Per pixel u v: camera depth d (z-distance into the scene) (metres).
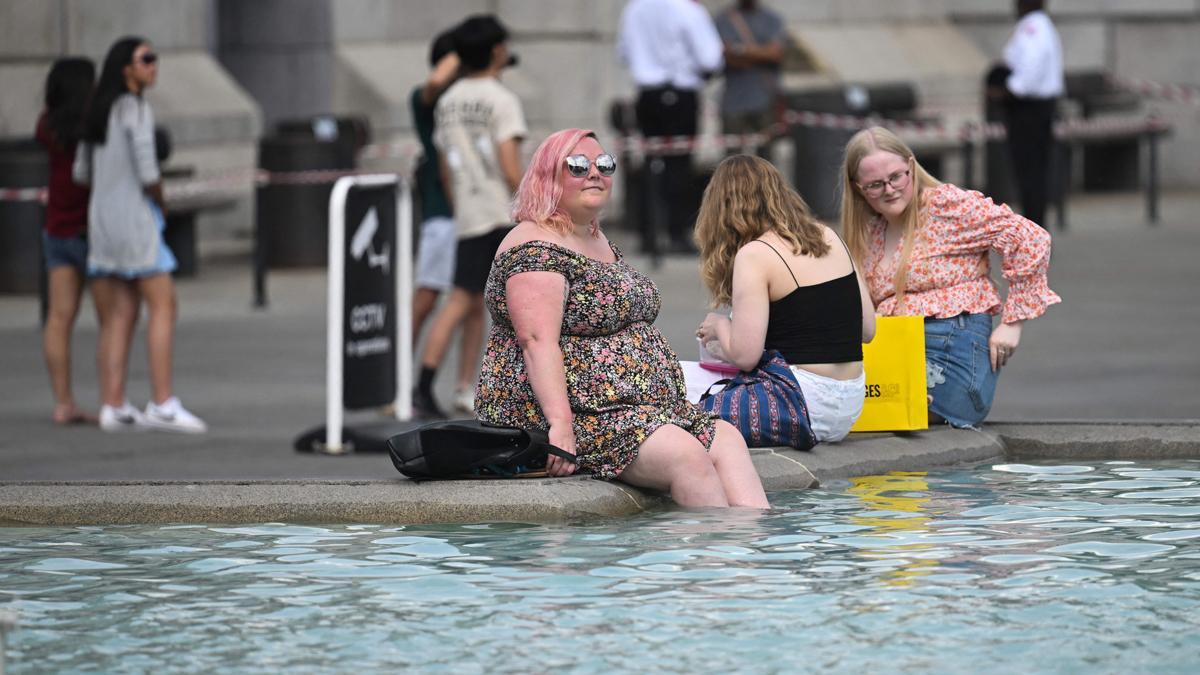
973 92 67.62
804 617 12.18
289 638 11.85
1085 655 11.19
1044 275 19.92
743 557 14.07
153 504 16.08
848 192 20.03
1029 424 19.97
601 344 16.38
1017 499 16.62
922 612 12.28
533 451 16.02
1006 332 19.94
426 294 25.89
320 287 42.16
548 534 15.08
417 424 22.39
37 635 11.96
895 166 19.53
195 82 50.00
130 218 23.34
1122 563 13.72
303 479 16.45
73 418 24.33
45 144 24.03
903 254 19.86
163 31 49.69
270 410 25.45
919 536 14.83
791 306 18.06
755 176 18.25
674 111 45.25
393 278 22.78
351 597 12.95
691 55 45.12
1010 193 59.53
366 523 15.83
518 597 12.85
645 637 11.73
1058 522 15.38
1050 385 25.73
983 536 14.79
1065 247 47.56
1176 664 10.98
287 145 45.69
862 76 63.91
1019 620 12.04
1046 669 10.91
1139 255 45.19
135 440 22.72
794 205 18.28
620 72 61.28
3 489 16.36
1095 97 65.75
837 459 18.02
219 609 12.65
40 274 34.81
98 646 11.70
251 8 55.16
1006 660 11.11
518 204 16.48
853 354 18.30
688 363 18.78
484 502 15.72
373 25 55.94
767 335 18.28
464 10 58.06
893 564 13.76
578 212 16.41
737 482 16.44
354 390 22.14
